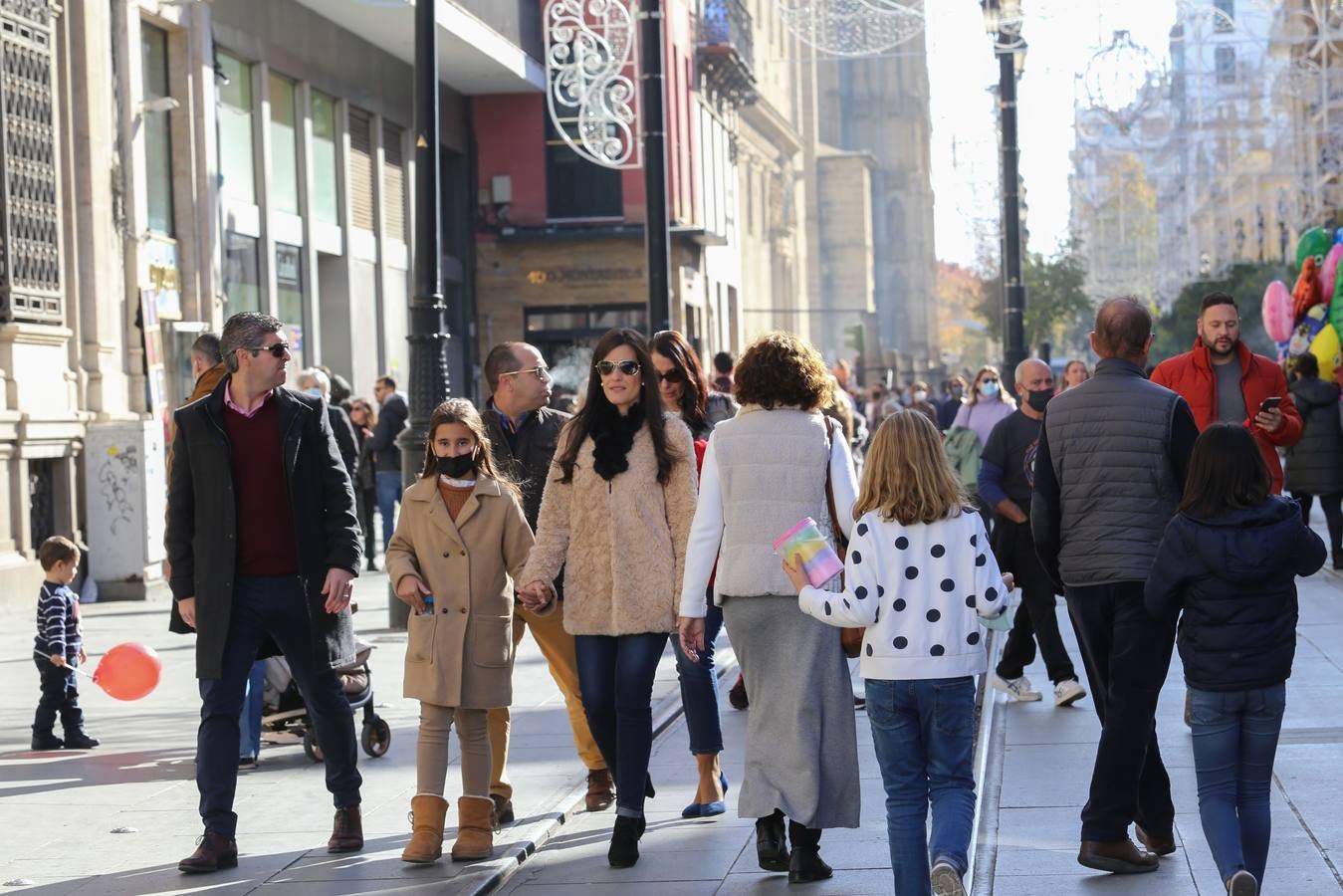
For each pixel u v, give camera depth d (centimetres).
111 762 2056
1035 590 2253
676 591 1544
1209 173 7925
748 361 1467
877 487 1274
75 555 2158
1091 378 1477
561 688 1769
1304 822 1542
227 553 1547
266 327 1555
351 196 6381
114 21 4334
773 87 14088
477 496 1586
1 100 3775
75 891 1469
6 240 3794
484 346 7988
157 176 4719
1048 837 1547
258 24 5412
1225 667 1276
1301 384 3747
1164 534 1374
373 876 1497
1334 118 6316
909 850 1263
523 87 7712
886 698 1273
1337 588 3316
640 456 1562
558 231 7888
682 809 1741
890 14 5156
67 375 4019
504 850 1577
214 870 1528
